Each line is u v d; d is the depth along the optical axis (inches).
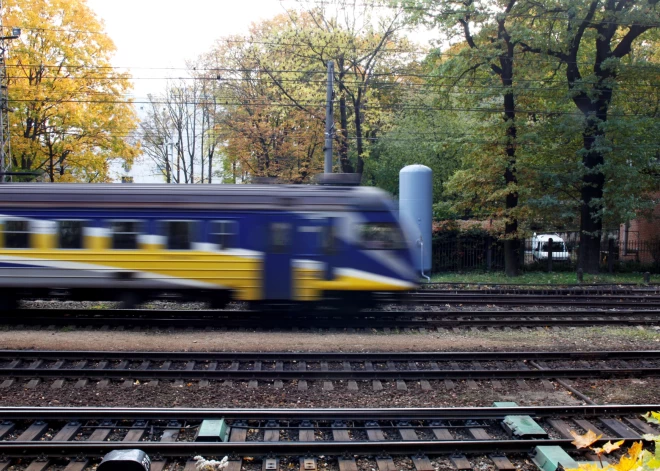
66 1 977.5
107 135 1048.2
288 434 248.4
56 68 973.8
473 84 829.2
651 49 935.7
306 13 1012.5
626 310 530.6
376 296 467.2
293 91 957.8
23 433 240.2
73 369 320.8
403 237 462.0
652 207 834.8
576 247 1034.7
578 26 774.5
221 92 1240.8
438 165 1222.9
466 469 219.1
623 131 785.6
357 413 257.8
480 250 944.9
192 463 215.9
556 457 219.3
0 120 846.5
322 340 407.2
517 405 282.8
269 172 1118.4
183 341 396.2
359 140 1017.5
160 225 450.3
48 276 447.2
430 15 792.3
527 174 809.5
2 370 317.4
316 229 453.1
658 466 120.3
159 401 291.7
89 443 222.5
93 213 449.1
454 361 364.5
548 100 830.5
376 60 1001.5
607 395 310.7
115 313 475.8
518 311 497.7
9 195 449.7
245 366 350.0
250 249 450.9
